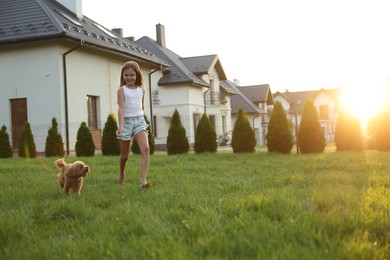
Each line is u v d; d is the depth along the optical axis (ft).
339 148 46.88
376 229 9.36
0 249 8.87
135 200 14.55
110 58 66.69
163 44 122.11
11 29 55.26
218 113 118.52
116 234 9.49
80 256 7.82
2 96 57.00
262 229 9.09
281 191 15.49
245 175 22.86
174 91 101.19
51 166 28.81
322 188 15.52
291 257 7.06
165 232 9.29
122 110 19.04
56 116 54.90
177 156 38.78
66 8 67.62
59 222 11.34
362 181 17.93
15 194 16.42
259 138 140.36
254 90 179.83
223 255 7.71
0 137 48.88
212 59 116.37
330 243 7.95
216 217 10.37
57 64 54.70
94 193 16.30
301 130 44.57
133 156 39.68
